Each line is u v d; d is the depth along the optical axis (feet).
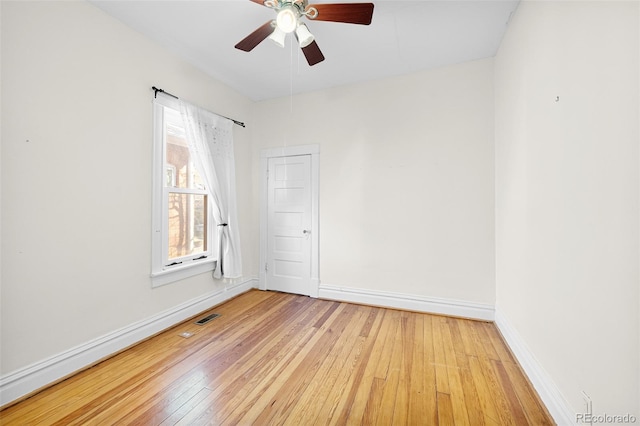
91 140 6.50
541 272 5.35
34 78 5.51
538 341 5.48
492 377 5.94
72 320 6.13
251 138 12.58
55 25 5.83
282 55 8.89
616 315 3.31
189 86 9.22
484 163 9.02
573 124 4.24
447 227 9.48
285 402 5.18
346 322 8.89
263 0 5.57
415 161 9.90
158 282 8.18
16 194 5.28
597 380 3.66
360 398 5.28
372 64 9.40
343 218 10.98
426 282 9.74
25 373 5.32
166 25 7.38
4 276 5.13
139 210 7.64
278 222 12.25
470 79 9.20
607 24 3.46
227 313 9.68
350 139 10.87
